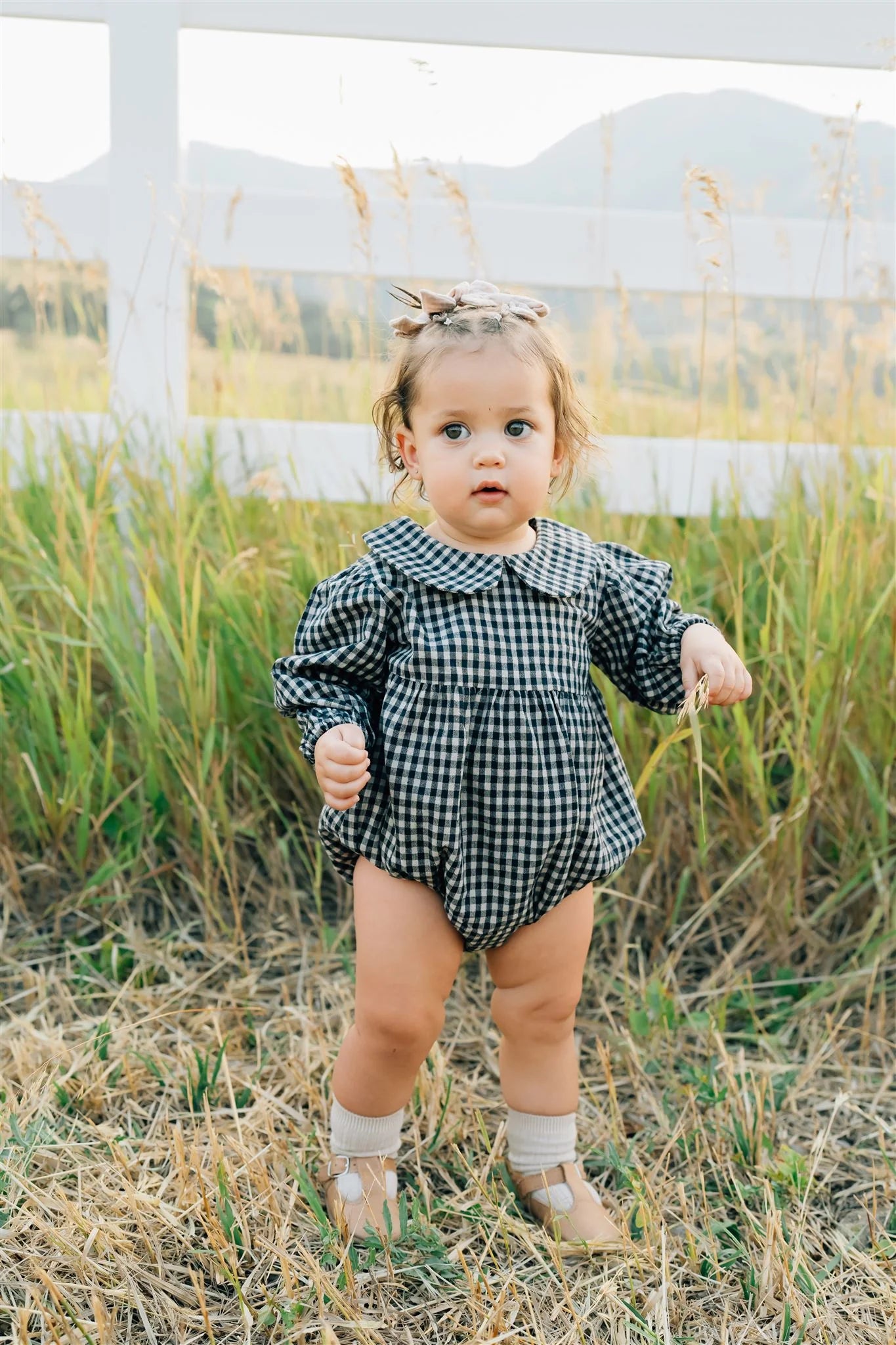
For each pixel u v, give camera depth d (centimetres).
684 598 225
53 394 267
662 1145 177
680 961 227
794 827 217
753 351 271
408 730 143
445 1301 143
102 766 232
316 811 235
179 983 212
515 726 143
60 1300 137
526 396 141
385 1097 155
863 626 223
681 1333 140
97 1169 162
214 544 243
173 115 240
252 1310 141
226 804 233
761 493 255
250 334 252
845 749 226
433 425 143
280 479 235
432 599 145
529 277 257
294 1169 160
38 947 222
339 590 149
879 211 262
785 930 221
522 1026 157
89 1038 194
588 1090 189
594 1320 141
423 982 148
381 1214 154
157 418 243
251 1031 201
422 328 148
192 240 242
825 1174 172
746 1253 151
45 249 249
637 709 227
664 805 224
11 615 227
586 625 154
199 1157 155
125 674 226
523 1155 162
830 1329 140
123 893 230
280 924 233
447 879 144
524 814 143
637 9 247
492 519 143
